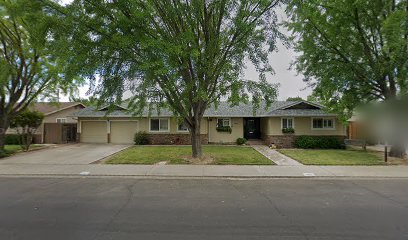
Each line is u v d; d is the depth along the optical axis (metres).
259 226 4.93
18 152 16.94
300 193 7.56
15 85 16.91
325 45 14.73
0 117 16.45
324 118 21.55
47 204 6.38
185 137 22.86
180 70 11.85
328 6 13.53
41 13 10.53
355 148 19.94
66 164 12.41
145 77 11.07
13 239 4.33
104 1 10.54
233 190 7.95
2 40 15.92
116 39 10.08
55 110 28.95
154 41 9.91
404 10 12.49
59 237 4.40
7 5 12.02
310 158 14.32
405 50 12.21
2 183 8.93
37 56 16.73
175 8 11.21
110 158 14.20
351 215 5.57
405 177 9.93
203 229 4.77
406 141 15.28
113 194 7.42
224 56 12.40
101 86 11.74
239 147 20.23
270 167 11.68
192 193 7.55
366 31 14.06
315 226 4.93
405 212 5.78
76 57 10.53
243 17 11.62
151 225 4.98
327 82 15.09
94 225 4.97
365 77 14.42
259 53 12.23
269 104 13.02
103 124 24.14
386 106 14.59
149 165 12.15
